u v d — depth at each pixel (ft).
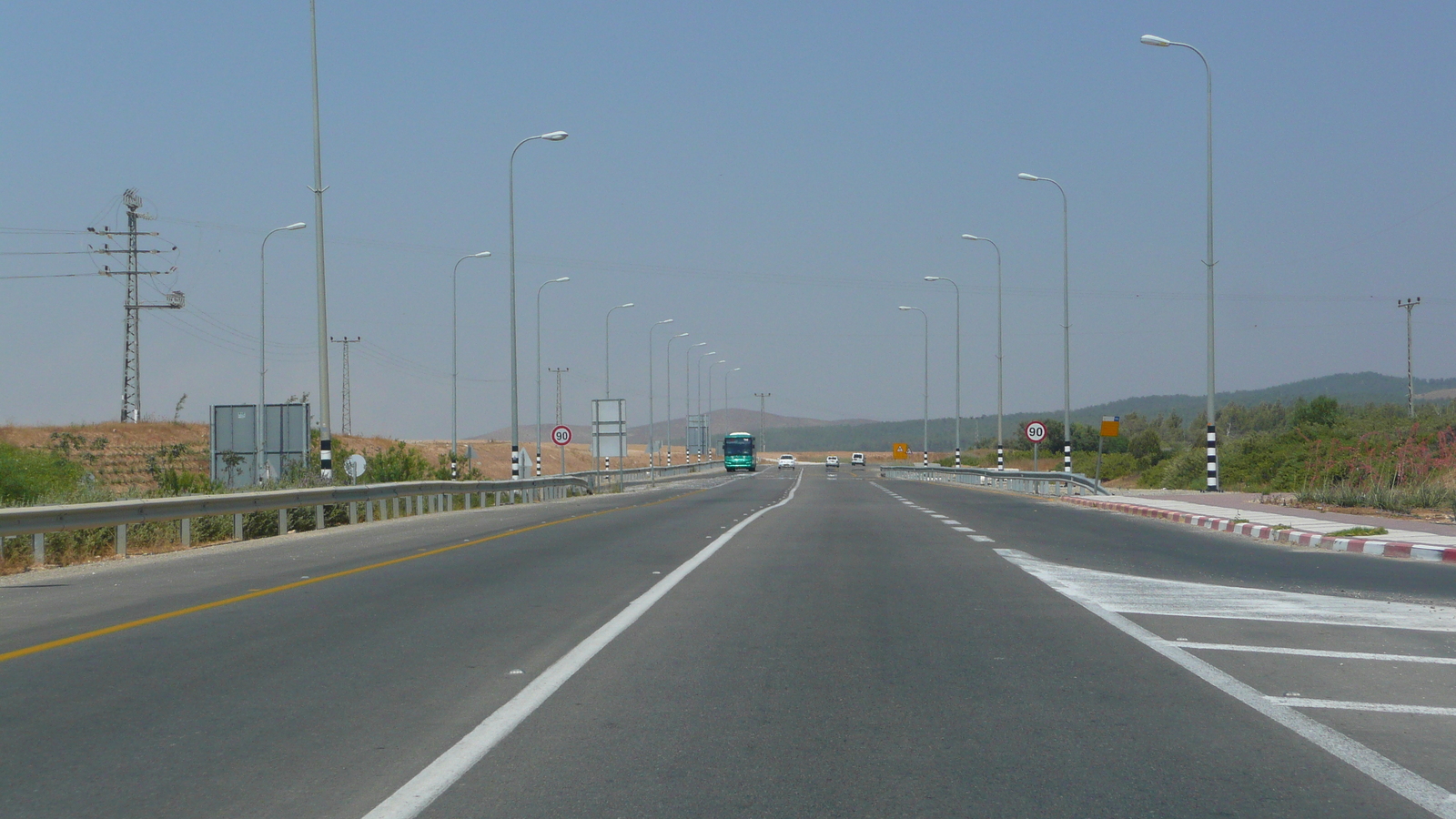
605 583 48.55
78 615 40.60
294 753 21.97
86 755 21.81
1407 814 18.29
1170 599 43.29
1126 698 26.43
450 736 23.13
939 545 67.62
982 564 56.18
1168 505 106.83
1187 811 18.49
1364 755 21.65
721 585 47.70
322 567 56.95
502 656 31.68
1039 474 163.94
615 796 19.26
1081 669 29.78
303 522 92.84
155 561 63.05
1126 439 414.00
